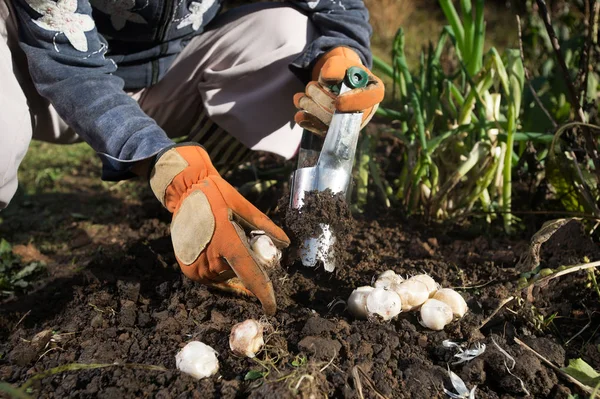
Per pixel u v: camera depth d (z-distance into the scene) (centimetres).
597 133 122
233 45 118
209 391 81
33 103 110
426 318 90
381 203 136
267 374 82
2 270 121
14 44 103
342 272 102
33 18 94
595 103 126
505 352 86
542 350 89
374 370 84
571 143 121
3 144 94
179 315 94
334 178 93
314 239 94
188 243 87
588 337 95
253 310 93
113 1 106
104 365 84
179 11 111
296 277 101
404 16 297
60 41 94
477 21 132
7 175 96
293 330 90
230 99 118
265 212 132
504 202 126
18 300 108
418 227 127
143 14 109
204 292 96
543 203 129
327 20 111
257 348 85
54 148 182
